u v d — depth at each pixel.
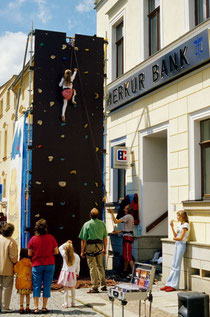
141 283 6.16
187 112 10.02
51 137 11.09
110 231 13.81
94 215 9.45
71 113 11.36
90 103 11.60
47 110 11.12
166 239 10.02
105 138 11.77
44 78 11.19
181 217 9.29
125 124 13.23
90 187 11.34
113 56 14.59
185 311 5.65
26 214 10.73
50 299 8.58
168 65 10.50
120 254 12.66
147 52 12.34
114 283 10.18
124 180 13.76
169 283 9.16
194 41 9.42
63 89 11.15
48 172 10.98
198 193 9.65
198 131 9.84
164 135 11.91
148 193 12.02
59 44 11.40
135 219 11.89
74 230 11.03
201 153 9.73
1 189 27.58
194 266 8.92
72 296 7.89
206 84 9.37
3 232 7.63
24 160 11.12
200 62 9.23
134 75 12.24
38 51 11.21
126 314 7.04
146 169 12.09
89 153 11.45
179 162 10.26
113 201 14.12
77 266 8.04
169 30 11.00
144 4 12.45
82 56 11.63
